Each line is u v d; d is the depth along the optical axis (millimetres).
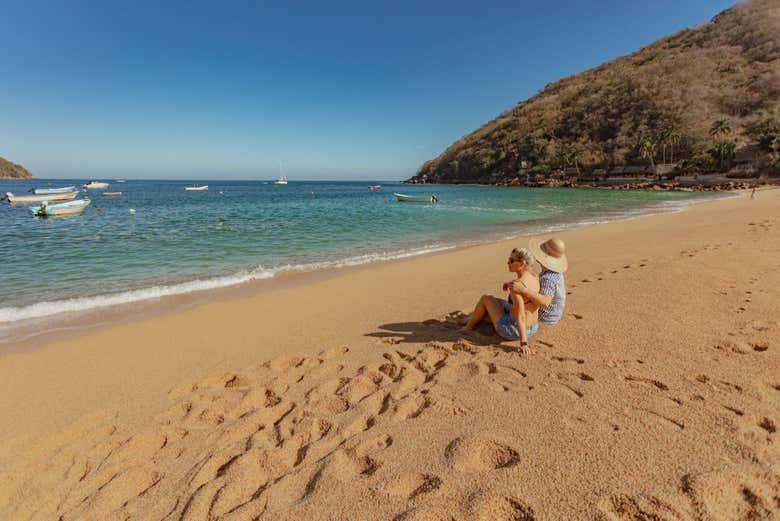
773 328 3680
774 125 59844
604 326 4004
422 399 2908
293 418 2895
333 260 10422
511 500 1896
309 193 66500
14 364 4289
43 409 3348
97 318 5914
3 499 2361
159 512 2146
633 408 2551
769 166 56812
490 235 15266
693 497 1805
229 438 2789
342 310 5820
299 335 4801
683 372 2982
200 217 22781
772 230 10367
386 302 6121
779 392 2645
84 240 13742
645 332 3787
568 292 5387
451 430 2498
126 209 29703
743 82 77500
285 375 3666
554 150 90062
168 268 9477
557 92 126812
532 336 3902
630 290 5191
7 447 2842
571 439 2287
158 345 4719
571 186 77938
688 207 26031
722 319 3996
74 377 3941
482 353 3625
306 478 2227
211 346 4621
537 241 3785
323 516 1932
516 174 96812
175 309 6324
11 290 7543
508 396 2832
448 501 1929
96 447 2803
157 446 2773
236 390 3475
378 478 2141
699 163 64312
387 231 16594
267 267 9562
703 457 2053
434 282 7441
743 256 6816
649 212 23781
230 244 13023
